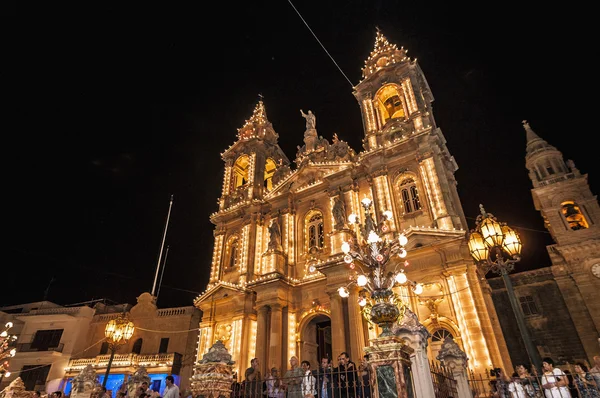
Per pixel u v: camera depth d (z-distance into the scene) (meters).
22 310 41.78
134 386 15.98
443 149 28.50
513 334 28.00
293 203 30.61
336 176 28.62
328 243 27.27
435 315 20.45
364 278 11.85
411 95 28.94
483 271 23.81
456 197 27.39
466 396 12.12
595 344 24.83
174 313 35.28
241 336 26.28
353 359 20.78
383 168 26.86
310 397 10.59
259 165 35.88
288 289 26.33
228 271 31.47
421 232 22.31
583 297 26.03
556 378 10.41
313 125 34.59
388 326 9.47
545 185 31.39
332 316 22.66
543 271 28.98
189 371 31.89
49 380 33.81
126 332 21.69
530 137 35.66
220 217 34.53
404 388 8.22
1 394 16.03
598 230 27.75
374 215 25.84
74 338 36.25
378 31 36.00
